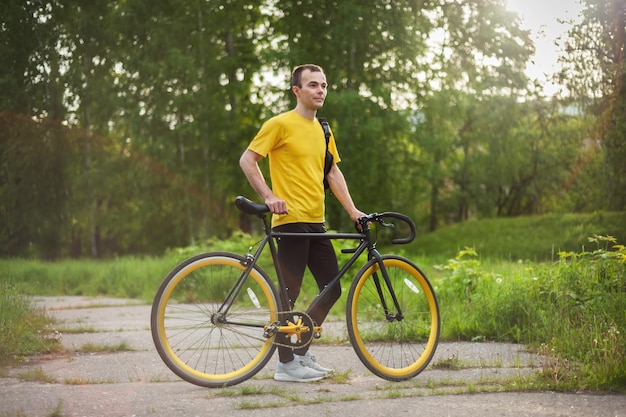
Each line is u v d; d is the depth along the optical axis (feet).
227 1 102.01
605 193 79.82
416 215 118.11
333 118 92.73
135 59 103.91
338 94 91.50
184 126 101.65
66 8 103.60
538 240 76.89
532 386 13.39
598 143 70.49
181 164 109.50
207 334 15.17
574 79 58.03
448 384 14.21
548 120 110.83
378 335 18.04
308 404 12.58
